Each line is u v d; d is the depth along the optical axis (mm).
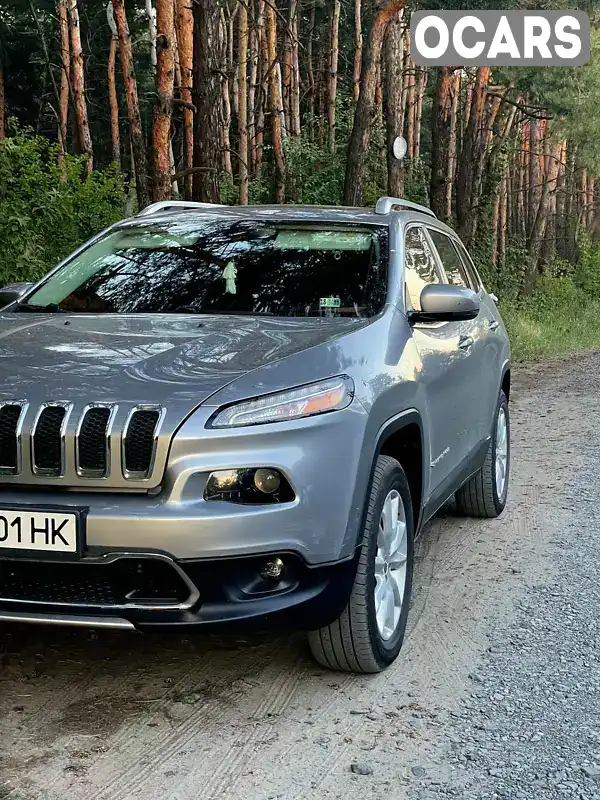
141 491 3113
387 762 3121
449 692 3662
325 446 3279
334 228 4680
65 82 27406
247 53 28078
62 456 3125
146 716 3387
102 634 4105
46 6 33562
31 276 9969
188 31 18625
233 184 21938
